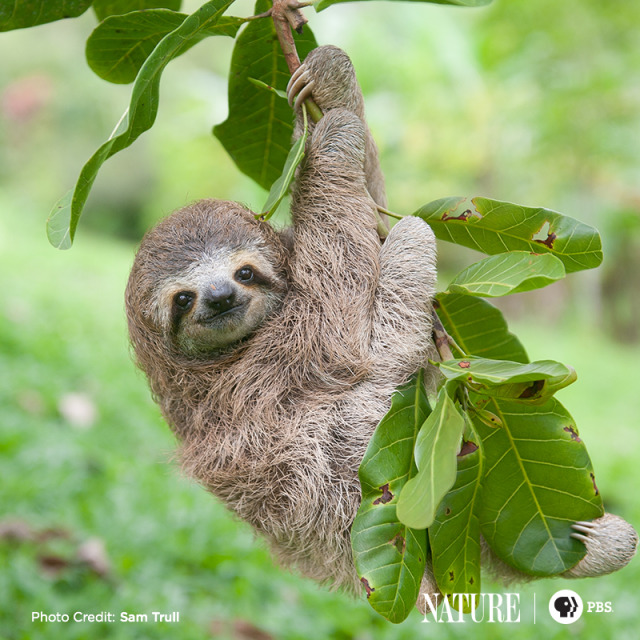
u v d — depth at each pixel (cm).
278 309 417
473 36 1630
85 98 2542
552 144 1606
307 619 710
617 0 1501
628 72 1516
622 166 1630
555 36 1532
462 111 1662
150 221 2417
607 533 371
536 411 362
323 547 392
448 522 328
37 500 786
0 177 2589
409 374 380
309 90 396
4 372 1067
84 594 664
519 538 370
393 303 385
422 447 285
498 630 719
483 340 404
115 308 1557
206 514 833
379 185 459
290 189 427
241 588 724
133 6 443
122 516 793
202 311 396
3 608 623
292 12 377
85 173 295
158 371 426
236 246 407
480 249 381
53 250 2014
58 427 974
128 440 1002
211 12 321
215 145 1966
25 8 387
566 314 2238
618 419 1348
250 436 400
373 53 1686
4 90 2573
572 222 348
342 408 389
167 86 2244
